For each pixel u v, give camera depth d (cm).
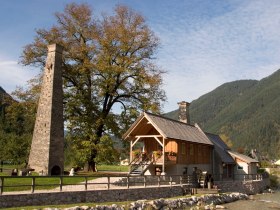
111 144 4531
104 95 4912
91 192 2847
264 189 5997
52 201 2580
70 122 4741
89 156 4669
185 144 4588
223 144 6444
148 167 4128
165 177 3822
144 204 2950
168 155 4159
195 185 4241
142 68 4872
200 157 5041
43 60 4838
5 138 5269
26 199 2434
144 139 4581
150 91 5034
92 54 4856
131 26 4944
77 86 4859
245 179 5634
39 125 3941
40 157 3825
